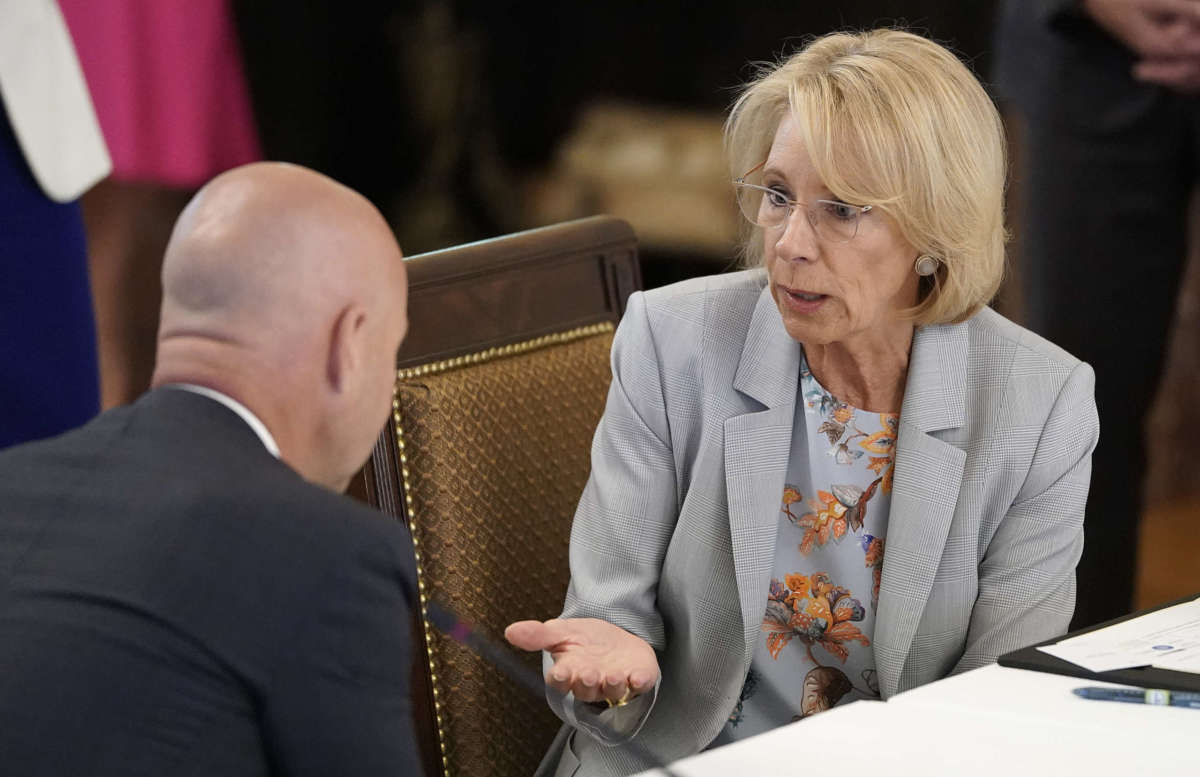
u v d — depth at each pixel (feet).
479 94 32.30
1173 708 8.56
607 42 32.04
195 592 6.80
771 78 11.15
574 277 13.17
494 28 31.96
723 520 11.43
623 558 11.52
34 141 13.39
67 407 14.34
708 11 31.09
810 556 11.62
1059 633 11.05
